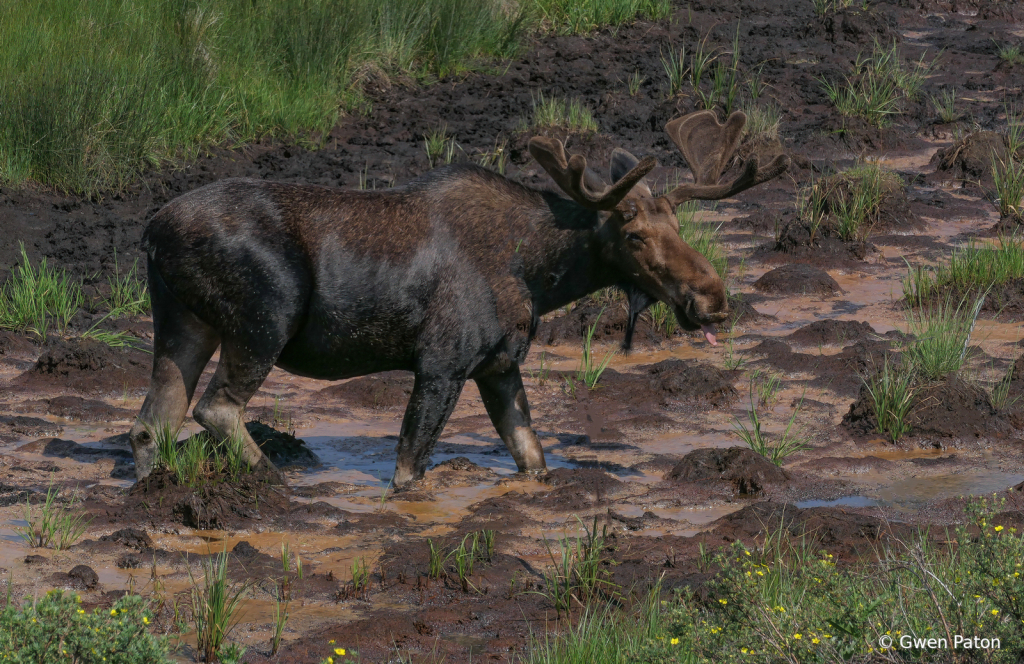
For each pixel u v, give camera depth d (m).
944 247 34.81
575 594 15.69
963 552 14.40
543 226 19.05
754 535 17.47
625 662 13.31
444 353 18.91
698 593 15.22
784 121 47.19
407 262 18.61
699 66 49.28
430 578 16.14
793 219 36.12
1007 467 20.64
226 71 41.66
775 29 58.59
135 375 24.95
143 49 39.84
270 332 18.28
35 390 24.20
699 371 24.45
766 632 12.51
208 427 18.88
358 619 15.09
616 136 44.28
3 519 17.92
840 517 17.72
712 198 18.98
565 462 21.08
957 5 66.38
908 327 28.44
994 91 52.41
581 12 57.22
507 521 18.14
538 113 43.84
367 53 47.19
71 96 36.06
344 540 17.56
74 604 12.10
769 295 31.19
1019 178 38.81
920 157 44.28
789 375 25.45
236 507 18.06
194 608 15.05
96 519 17.84
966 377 24.39
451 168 19.25
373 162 39.66
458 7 50.09
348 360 19.17
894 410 22.12
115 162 36.56
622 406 23.98
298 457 20.78
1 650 11.55
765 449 21.02
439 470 20.38
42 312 27.61
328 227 18.53
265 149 40.47
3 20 39.00
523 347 19.47
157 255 18.36
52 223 33.72
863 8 62.22
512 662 13.95
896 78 51.31
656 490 19.59
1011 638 11.90
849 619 12.31
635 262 18.72
